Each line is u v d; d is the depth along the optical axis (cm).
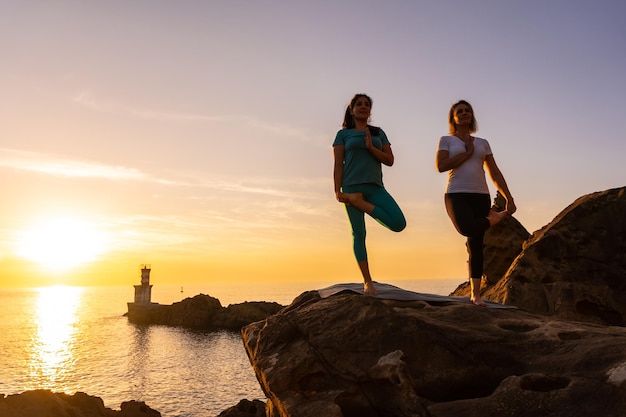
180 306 13138
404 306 575
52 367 8688
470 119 645
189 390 6412
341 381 482
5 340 13350
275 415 537
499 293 1016
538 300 959
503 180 640
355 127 646
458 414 396
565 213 1060
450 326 507
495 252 1307
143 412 2686
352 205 597
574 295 937
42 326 18175
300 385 495
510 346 484
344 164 631
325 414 438
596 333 489
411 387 440
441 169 634
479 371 468
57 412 2078
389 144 646
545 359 454
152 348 10031
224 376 7319
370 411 464
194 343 10369
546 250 1008
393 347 486
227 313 12644
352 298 563
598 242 1002
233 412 2294
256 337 598
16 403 2009
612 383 378
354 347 495
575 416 363
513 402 391
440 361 476
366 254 612
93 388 6750
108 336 12662
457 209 618
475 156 632
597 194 1064
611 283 970
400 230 606
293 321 561
